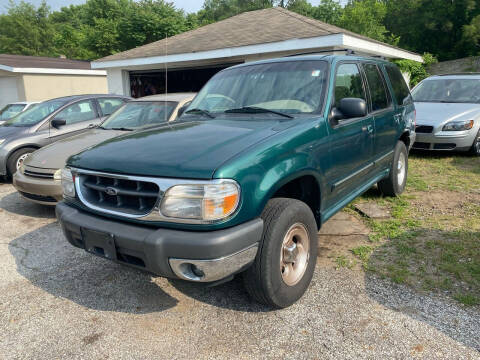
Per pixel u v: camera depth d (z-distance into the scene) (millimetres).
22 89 17156
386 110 4395
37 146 6863
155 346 2486
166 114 5754
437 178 6148
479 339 2414
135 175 2400
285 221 2572
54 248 4098
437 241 3801
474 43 30234
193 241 2191
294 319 2691
